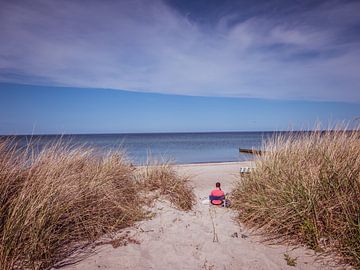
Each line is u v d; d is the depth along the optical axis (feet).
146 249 11.39
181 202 17.15
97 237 12.12
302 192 12.57
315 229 11.35
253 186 16.40
